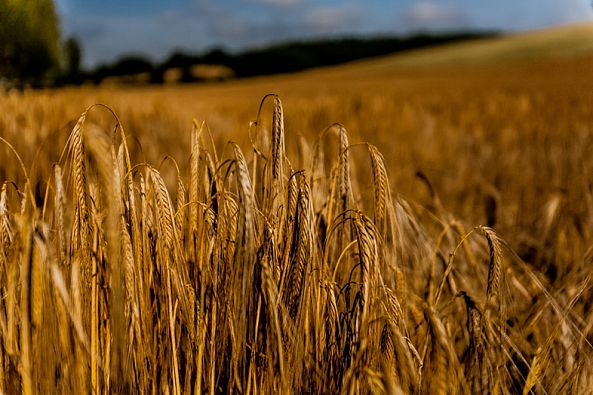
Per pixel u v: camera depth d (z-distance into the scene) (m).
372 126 6.29
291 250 1.35
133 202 1.22
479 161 5.07
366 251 1.25
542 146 5.35
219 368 1.32
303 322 1.34
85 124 1.13
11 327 1.12
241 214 1.13
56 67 31.20
